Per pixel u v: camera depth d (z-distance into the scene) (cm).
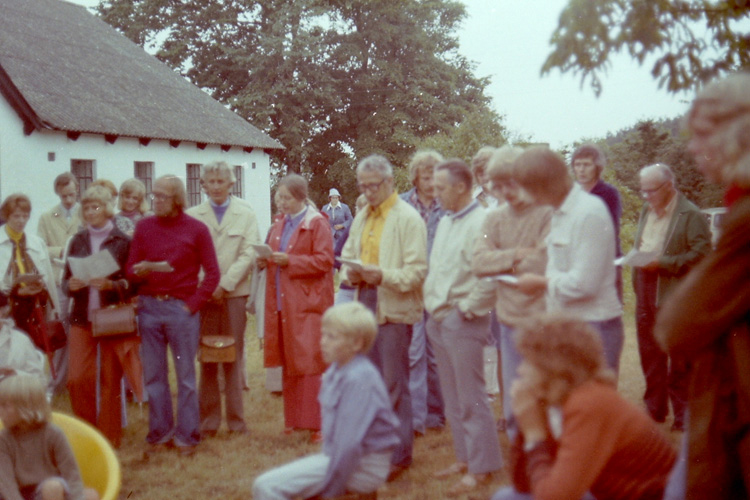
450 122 4044
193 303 590
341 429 379
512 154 449
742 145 221
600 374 287
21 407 412
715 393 230
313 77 3859
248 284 668
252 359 955
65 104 2088
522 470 310
